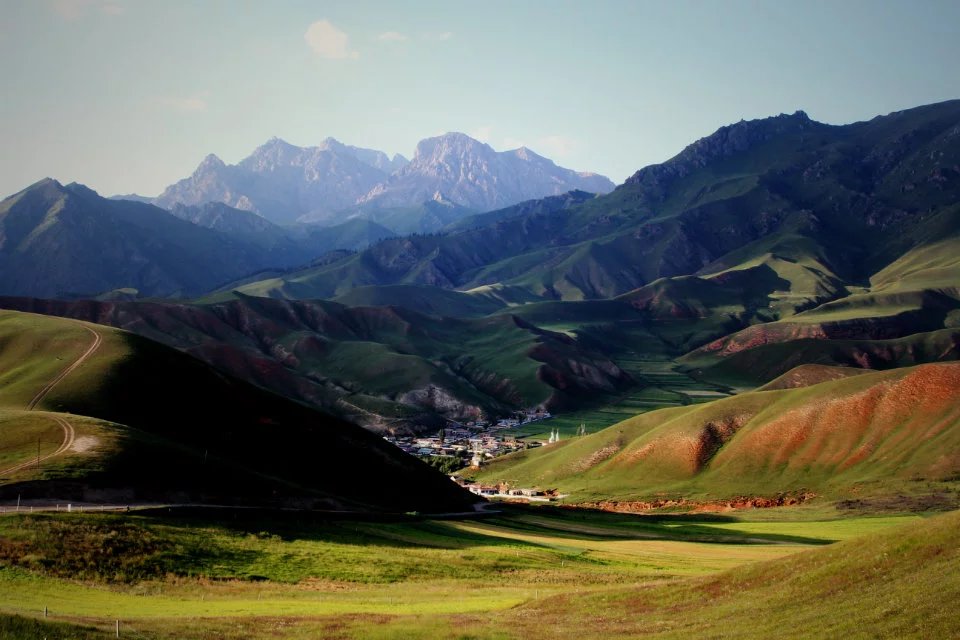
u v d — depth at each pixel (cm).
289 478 14125
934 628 4669
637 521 15750
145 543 7525
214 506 9938
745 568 6712
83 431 11356
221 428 15225
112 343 17538
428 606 6512
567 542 11569
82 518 7806
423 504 15512
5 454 10412
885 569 5722
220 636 5025
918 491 16738
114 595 6138
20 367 16788
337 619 5744
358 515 11369
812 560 6356
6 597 5591
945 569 5372
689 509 18538
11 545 6825
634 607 6309
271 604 6309
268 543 8450
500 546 10294
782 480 19412
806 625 5175
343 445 16738
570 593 6950
